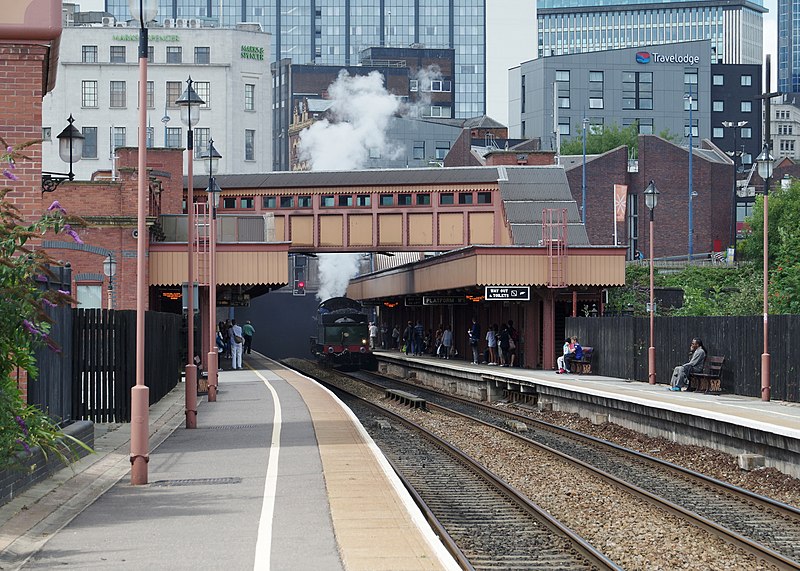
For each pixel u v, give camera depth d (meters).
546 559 17.36
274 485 20.77
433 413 47.34
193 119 39.50
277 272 60.16
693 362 41.84
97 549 15.21
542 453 32.00
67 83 131.38
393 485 20.64
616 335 51.56
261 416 35.94
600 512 21.98
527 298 58.94
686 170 137.00
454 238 72.81
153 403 40.78
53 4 25.47
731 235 139.25
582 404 42.91
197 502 19.02
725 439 30.33
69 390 27.94
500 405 52.78
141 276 22.17
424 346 88.75
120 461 25.19
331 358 86.75
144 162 22.75
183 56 132.75
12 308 16.88
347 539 15.62
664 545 18.67
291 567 13.93
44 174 35.03
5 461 17.31
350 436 29.59
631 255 136.88
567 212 70.19
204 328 59.59
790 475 26.56
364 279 106.00
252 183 73.88
